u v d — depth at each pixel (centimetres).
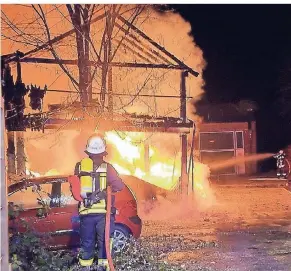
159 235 1045
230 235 1049
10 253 573
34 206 830
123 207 855
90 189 646
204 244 951
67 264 661
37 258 595
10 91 1222
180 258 837
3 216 383
